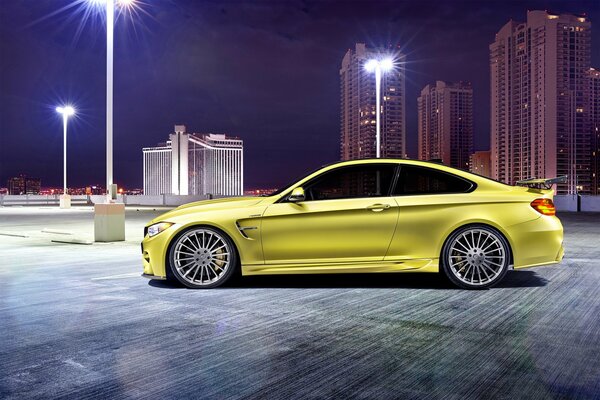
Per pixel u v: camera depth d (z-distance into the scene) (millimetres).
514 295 5785
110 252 10422
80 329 4531
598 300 5531
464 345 4020
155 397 3084
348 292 5977
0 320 4852
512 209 6133
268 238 6133
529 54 165250
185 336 4297
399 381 3316
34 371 3512
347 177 6305
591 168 163875
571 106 161000
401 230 6117
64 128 37250
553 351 3863
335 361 3686
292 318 4844
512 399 3039
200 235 6332
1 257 9633
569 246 10828
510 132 173375
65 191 36812
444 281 6613
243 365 3615
